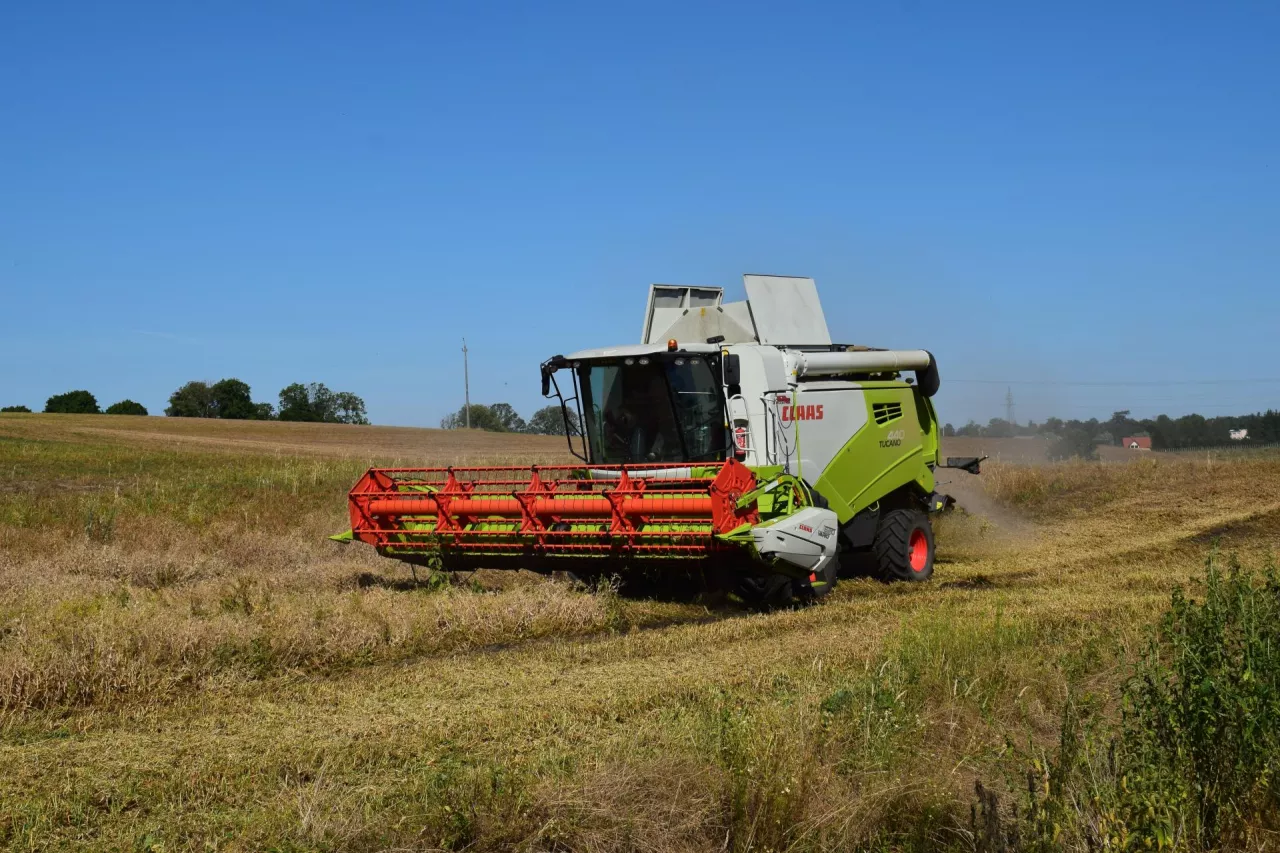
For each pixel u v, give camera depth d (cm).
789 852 475
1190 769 485
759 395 1217
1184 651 519
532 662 849
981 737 621
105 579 1224
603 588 1127
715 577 1138
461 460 3531
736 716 607
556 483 1178
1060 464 2762
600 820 495
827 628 971
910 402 1509
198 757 605
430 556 1216
